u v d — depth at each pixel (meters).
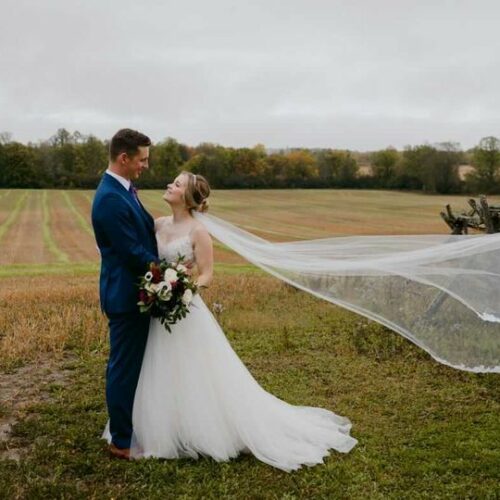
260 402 4.78
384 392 6.04
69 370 6.77
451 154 76.81
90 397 5.84
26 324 8.44
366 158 87.94
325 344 7.76
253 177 85.00
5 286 13.34
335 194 77.12
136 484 4.16
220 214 54.38
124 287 4.45
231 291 11.84
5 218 46.66
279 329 8.54
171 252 4.68
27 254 28.27
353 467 4.46
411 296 5.81
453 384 6.24
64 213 50.81
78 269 18.67
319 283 5.65
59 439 4.86
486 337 5.73
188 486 4.14
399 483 4.22
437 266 5.70
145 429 4.58
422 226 45.94
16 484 4.09
